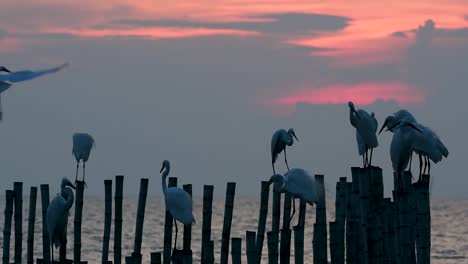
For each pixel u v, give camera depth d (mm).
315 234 18953
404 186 17219
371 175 17828
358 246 18625
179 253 18891
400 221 17141
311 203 19062
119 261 21875
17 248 23594
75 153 23969
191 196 21094
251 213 127500
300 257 19109
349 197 18781
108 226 22219
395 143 18172
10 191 23609
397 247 17828
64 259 20875
